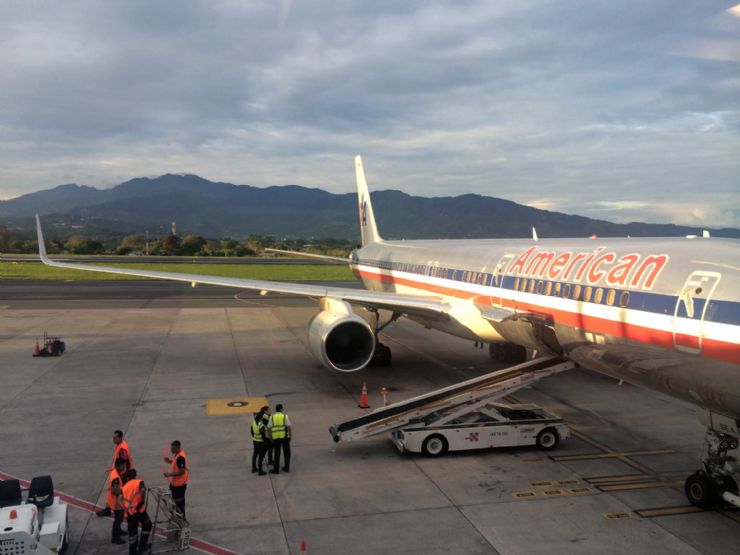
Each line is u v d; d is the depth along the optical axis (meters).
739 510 11.27
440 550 9.76
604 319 12.36
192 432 15.60
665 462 13.70
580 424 16.44
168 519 10.44
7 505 9.81
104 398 18.70
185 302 45.94
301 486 12.29
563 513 11.12
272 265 97.69
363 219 38.34
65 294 50.12
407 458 13.92
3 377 21.25
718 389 9.99
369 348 18.08
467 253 20.95
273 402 18.42
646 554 9.68
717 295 9.89
